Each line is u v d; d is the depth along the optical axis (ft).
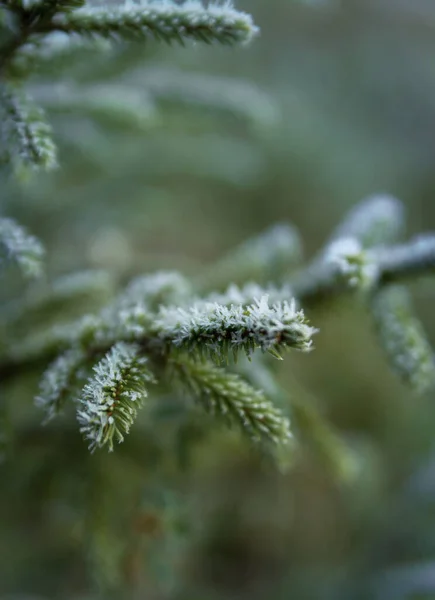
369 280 1.76
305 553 5.30
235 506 5.09
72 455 2.18
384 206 2.07
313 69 6.79
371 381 6.00
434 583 3.45
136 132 2.53
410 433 5.73
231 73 5.45
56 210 3.49
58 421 2.22
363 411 5.94
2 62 1.65
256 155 3.82
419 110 7.72
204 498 4.65
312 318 1.92
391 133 7.72
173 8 1.57
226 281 2.03
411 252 1.86
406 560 3.90
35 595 3.37
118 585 2.18
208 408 1.58
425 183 7.79
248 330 1.40
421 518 4.10
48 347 1.87
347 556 4.65
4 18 1.62
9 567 3.44
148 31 1.58
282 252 2.07
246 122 2.43
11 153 1.66
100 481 2.13
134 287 1.88
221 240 6.59
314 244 7.36
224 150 3.60
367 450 4.70
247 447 2.09
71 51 1.85
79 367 1.65
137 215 3.76
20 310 2.04
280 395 1.89
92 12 1.59
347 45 6.61
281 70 6.33
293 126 6.29
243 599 4.23
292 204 6.90
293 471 5.59
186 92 2.38
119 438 1.42
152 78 2.41
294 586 4.14
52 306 2.04
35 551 3.52
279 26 5.76
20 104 1.62
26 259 1.68
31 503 2.52
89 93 2.12
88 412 1.42
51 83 2.10
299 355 5.87
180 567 3.85
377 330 1.89
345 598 3.64
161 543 2.16
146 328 1.60
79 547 2.85
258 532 5.28
